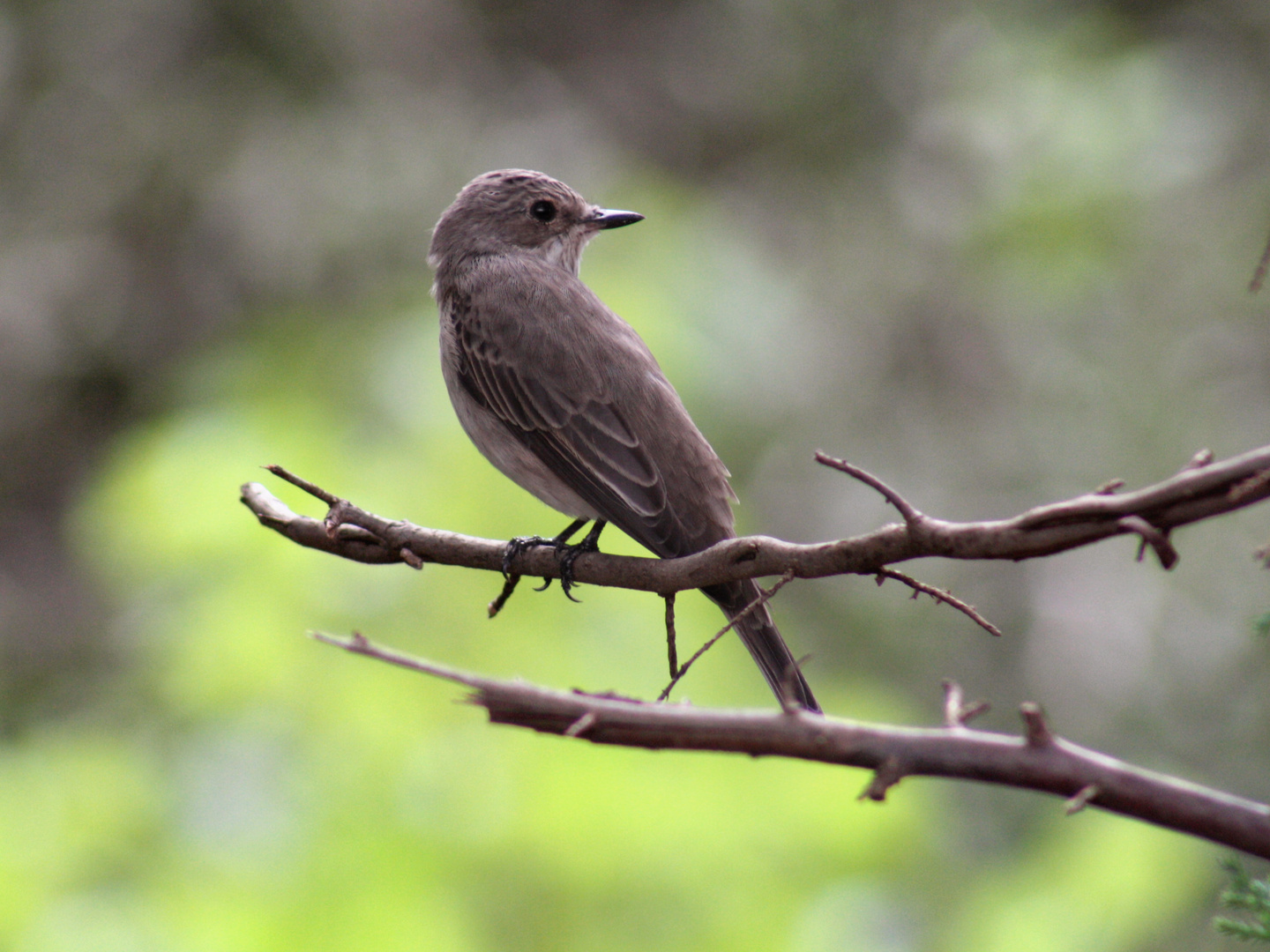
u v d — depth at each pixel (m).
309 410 10.27
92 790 8.56
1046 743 3.30
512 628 8.74
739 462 14.82
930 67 17.47
